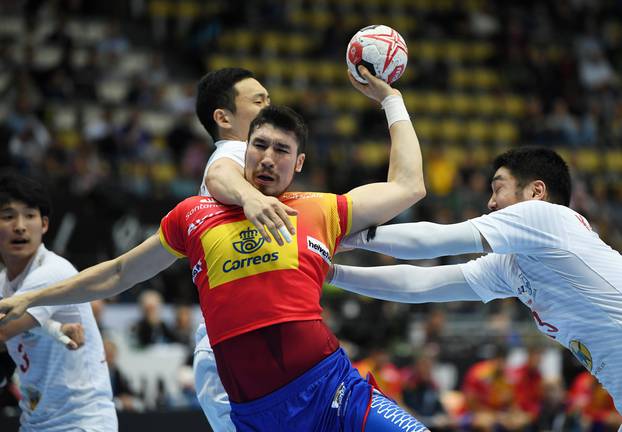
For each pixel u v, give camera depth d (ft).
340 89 123.13
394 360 66.74
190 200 24.48
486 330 77.30
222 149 27.32
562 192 26.55
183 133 99.55
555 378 67.62
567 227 24.68
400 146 24.67
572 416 60.29
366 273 26.76
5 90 99.50
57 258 29.78
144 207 73.67
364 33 25.80
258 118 23.98
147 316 59.62
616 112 128.47
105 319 65.77
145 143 96.37
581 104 128.36
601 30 142.92
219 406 27.94
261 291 22.63
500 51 134.62
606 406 60.18
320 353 22.76
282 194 24.12
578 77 131.75
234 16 125.39
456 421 58.65
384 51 25.40
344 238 24.48
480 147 122.31
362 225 24.13
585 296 24.73
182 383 54.29
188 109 104.53
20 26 112.16
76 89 103.19
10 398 39.14
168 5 125.70
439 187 107.14
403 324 72.84
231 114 28.94
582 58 136.56
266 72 121.49
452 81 130.72
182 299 69.67
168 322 65.98
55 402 29.22
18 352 29.32
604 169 120.57
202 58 119.44
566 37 139.54
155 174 92.63
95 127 97.14
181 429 39.52
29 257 29.89
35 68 102.83
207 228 23.36
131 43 119.24
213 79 29.25
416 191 24.11
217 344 23.07
